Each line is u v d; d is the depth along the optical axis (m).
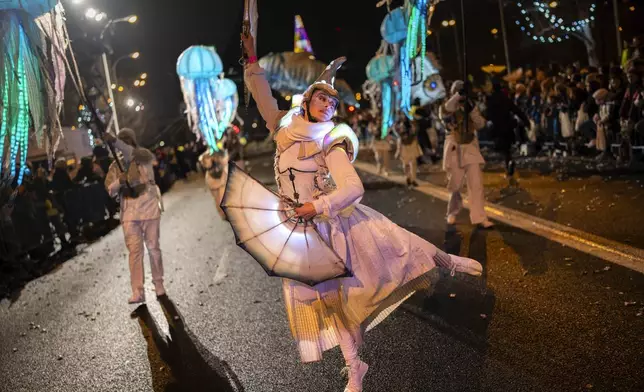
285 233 3.89
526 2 20.17
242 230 3.94
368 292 3.91
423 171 17.89
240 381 4.76
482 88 21.83
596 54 19.25
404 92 5.79
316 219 3.91
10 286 9.62
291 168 4.00
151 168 7.16
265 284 7.41
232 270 8.34
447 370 4.45
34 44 4.89
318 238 3.85
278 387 4.56
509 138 12.01
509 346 4.72
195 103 9.70
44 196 12.19
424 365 4.57
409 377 4.41
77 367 5.51
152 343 5.86
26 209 11.38
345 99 26.80
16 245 10.66
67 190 13.49
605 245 6.99
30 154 13.03
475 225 9.02
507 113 12.02
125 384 5.00
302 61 25.19
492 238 8.12
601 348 4.49
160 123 26.38
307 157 3.97
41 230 11.82
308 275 3.84
